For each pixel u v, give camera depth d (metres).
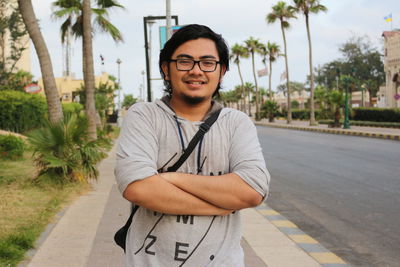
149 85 11.93
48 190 7.75
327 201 7.51
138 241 1.67
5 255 4.14
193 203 1.60
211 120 1.71
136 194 1.58
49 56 9.09
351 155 14.33
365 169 11.08
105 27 19.20
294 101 83.94
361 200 7.53
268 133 28.61
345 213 6.66
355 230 5.75
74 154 8.17
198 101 1.72
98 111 27.61
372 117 35.53
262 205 7.13
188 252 1.61
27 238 4.57
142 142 1.66
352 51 81.19
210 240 1.63
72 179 8.24
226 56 1.79
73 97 54.03
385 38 47.06
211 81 1.73
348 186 8.84
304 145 18.62
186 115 1.76
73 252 4.47
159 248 1.63
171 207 1.59
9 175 9.19
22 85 32.03
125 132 1.71
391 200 7.48
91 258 4.29
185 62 1.71
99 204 6.92
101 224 5.65
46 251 4.48
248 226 5.75
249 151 1.69
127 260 1.69
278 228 5.68
